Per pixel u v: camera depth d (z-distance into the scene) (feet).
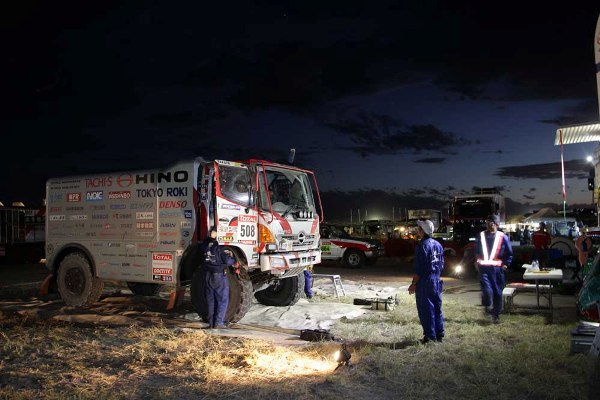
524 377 19.03
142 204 34.40
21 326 29.58
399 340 25.63
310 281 39.42
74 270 37.35
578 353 21.12
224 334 27.37
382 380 19.30
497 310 28.94
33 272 69.10
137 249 34.53
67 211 38.19
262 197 32.99
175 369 20.74
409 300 38.22
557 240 50.34
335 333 27.55
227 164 31.32
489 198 90.27
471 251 49.57
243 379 19.31
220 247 29.73
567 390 17.72
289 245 33.81
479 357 21.89
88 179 37.22
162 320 30.94
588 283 21.43
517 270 61.72
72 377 19.65
